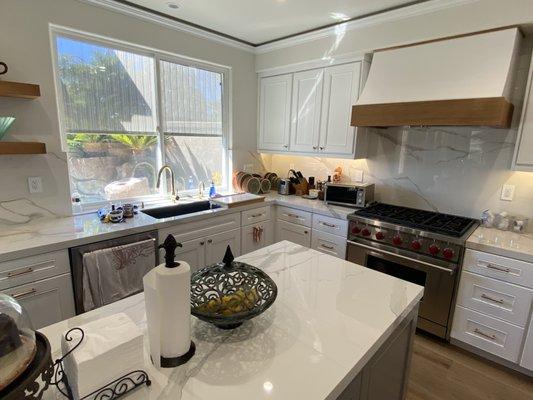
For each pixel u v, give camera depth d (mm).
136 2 2514
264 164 4094
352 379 946
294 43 3268
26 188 2225
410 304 1283
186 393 812
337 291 1370
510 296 2049
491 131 2463
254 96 3785
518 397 1963
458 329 2316
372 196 3158
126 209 2531
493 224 2465
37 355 723
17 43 2086
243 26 3002
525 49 2252
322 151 3230
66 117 2445
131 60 2746
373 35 2695
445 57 2318
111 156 2754
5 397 606
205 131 3422
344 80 2953
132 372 813
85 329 845
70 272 2008
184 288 883
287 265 1645
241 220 3115
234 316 964
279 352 973
